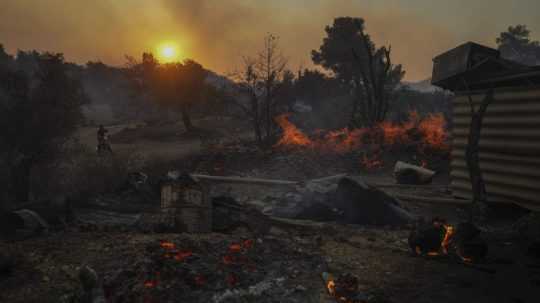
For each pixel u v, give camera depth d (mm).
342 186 10930
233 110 27750
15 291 5418
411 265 6973
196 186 8680
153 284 5449
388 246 8258
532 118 11070
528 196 11141
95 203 11266
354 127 28328
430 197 13906
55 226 8891
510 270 6789
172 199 8594
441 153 21250
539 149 10852
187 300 5188
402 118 28547
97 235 7973
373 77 27266
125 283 5508
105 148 21531
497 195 11977
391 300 5480
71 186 14078
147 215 8773
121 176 14875
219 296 5312
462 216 11656
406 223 10383
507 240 9047
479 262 7234
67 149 17250
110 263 6344
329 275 6043
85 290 4328
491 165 12203
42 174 15227
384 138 23703
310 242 8273
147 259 6270
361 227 10164
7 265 6000
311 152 22250
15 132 15102
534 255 7578
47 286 5562
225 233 8906
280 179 18359
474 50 13047
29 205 9367
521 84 12477
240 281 5828
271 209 11328
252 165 20438
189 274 5777
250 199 13703
